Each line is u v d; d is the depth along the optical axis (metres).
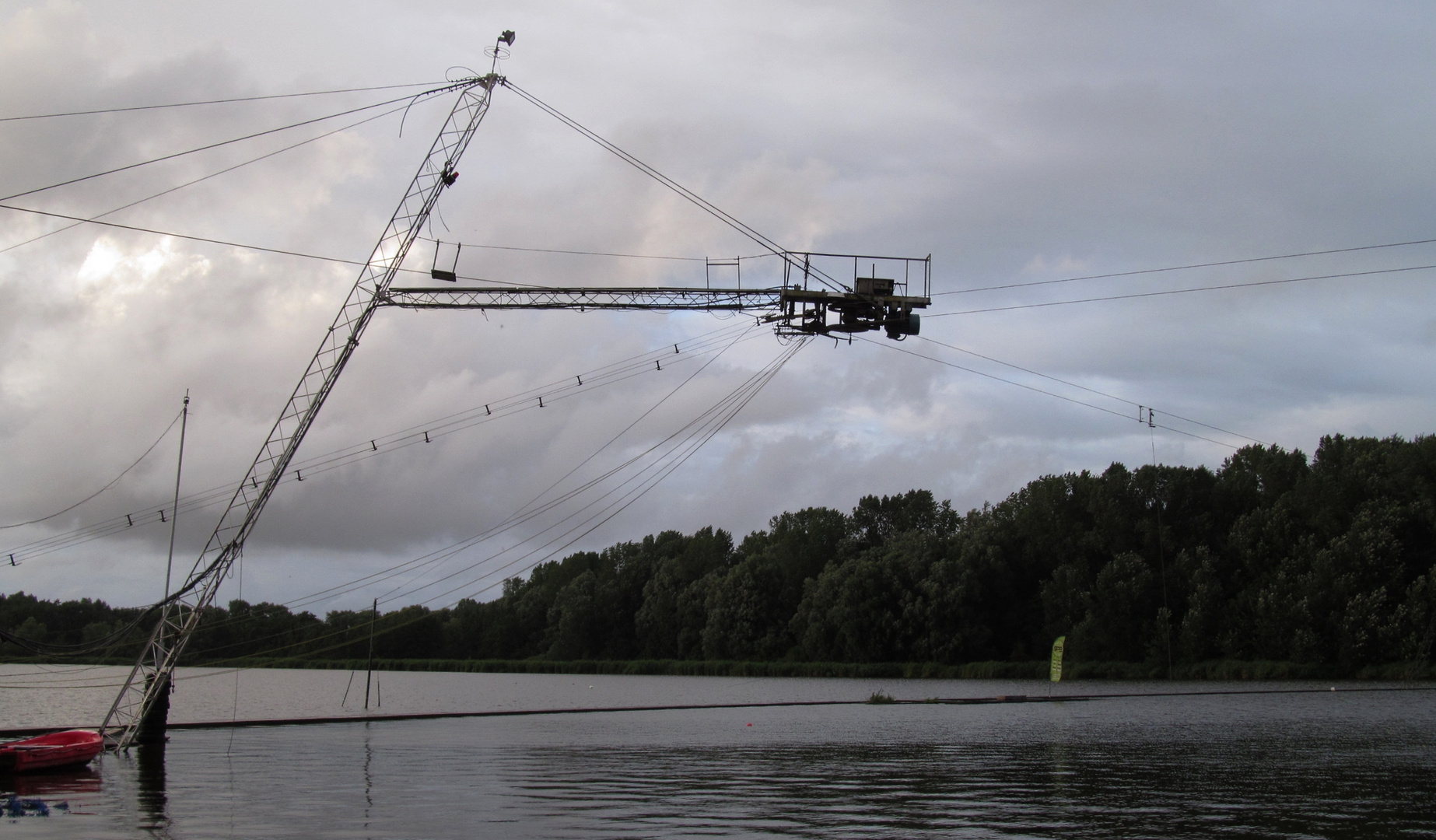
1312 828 35.84
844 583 182.38
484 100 65.50
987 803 40.62
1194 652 147.88
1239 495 159.38
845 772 50.78
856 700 121.75
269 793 43.97
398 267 63.78
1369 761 54.50
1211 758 56.06
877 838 33.69
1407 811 38.88
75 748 53.16
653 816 37.81
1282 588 141.25
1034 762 54.50
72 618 176.38
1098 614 157.25
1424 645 128.50
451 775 49.88
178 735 75.06
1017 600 174.75
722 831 34.91
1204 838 33.91
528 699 135.50
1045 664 160.38
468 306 62.56
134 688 61.38
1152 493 160.88
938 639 172.38
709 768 52.44
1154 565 159.50
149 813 38.81
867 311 56.09
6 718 101.69
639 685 178.12
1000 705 106.00
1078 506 170.25
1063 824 36.41
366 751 61.88
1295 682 134.12
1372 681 130.62
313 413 62.72
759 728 78.94
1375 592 132.75
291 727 83.06
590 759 56.97
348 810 39.12
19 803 40.97
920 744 65.25
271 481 62.16
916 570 179.25
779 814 38.16
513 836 34.06
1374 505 139.00
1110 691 123.81
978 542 176.25
